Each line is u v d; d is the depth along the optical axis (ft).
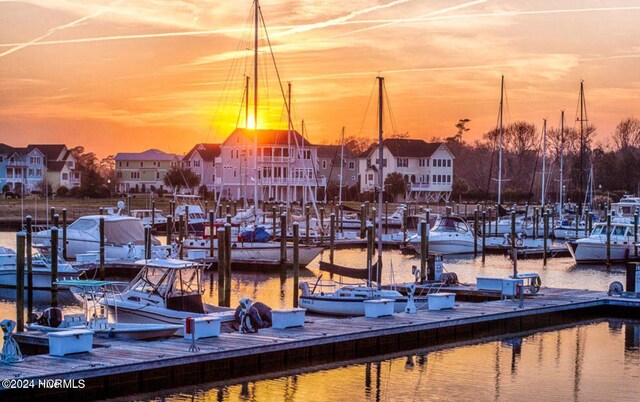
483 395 86.74
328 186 440.04
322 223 264.31
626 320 129.49
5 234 279.69
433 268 147.02
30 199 392.88
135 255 180.65
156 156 529.45
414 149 465.88
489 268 207.00
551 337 116.26
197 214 300.61
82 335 84.94
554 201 494.59
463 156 612.70
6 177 478.59
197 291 108.17
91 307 113.91
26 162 489.67
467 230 240.12
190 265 107.65
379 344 102.83
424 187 460.14
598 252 212.84
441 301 118.52
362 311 121.39
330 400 83.41
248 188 426.51
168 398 82.38
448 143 618.44
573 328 123.03
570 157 532.73
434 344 108.88
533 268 207.51
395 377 92.32
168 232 202.49
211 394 84.02
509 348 108.58
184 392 84.28
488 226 288.10
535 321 122.21
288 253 186.91
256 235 188.55
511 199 434.71
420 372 94.99
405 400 84.17
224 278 133.49
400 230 301.84
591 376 95.20
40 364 80.02
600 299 132.16
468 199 468.75
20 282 111.14
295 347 93.76
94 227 190.70
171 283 106.11
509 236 254.88
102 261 160.25
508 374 95.20
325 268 142.31
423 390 87.92
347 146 551.59
